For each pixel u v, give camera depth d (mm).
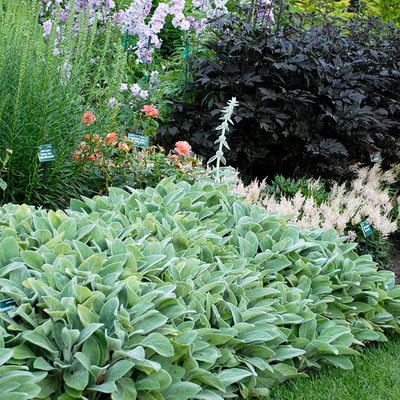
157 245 2721
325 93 5500
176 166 4188
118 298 2283
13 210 2996
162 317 2207
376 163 6000
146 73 5859
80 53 3863
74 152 3893
